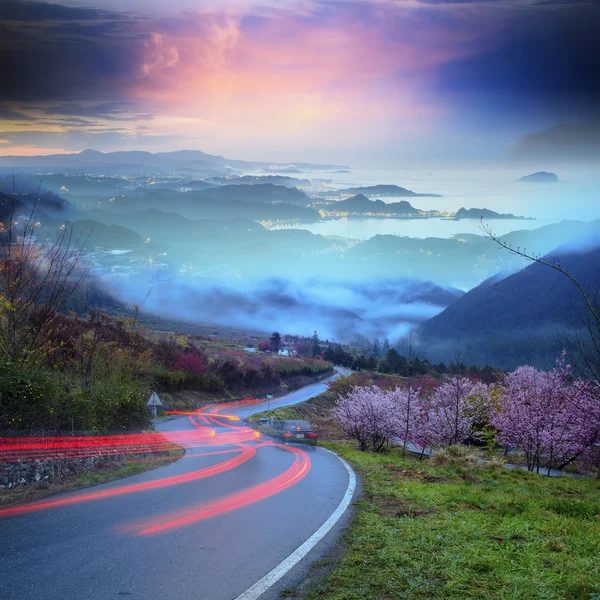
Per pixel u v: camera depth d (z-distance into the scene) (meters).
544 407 21.62
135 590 4.91
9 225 16.67
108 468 13.61
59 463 12.37
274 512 8.60
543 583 5.04
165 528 7.25
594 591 4.84
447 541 6.62
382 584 5.14
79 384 17.58
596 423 20.05
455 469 17.05
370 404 27.53
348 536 7.07
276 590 5.02
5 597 4.63
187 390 57.91
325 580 5.27
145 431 19.94
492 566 5.61
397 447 31.30
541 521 7.93
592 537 6.83
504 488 13.25
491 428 27.61
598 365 13.98
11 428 11.97
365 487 11.82
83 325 24.95
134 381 23.20
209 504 9.09
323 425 48.25
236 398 66.81
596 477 21.16
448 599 4.71
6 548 6.10
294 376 98.81
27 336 15.53
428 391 38.28
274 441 28.02
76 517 7.80
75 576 5.23
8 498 9.39
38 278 16.20
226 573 5.47
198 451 21.17
